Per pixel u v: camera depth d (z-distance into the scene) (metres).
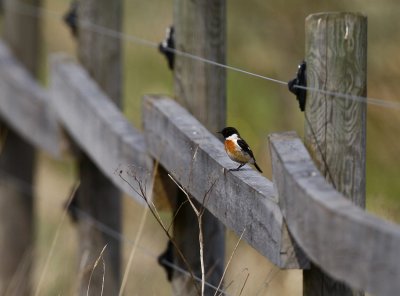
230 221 8.27
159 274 13.20
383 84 16.78
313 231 6.48
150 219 16.62
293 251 7.20
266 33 19.73
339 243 6.11
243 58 20.02
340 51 7.16
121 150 11.02
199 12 9.88
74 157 13.45
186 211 10.09
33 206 17.05
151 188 9.99
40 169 23.11
